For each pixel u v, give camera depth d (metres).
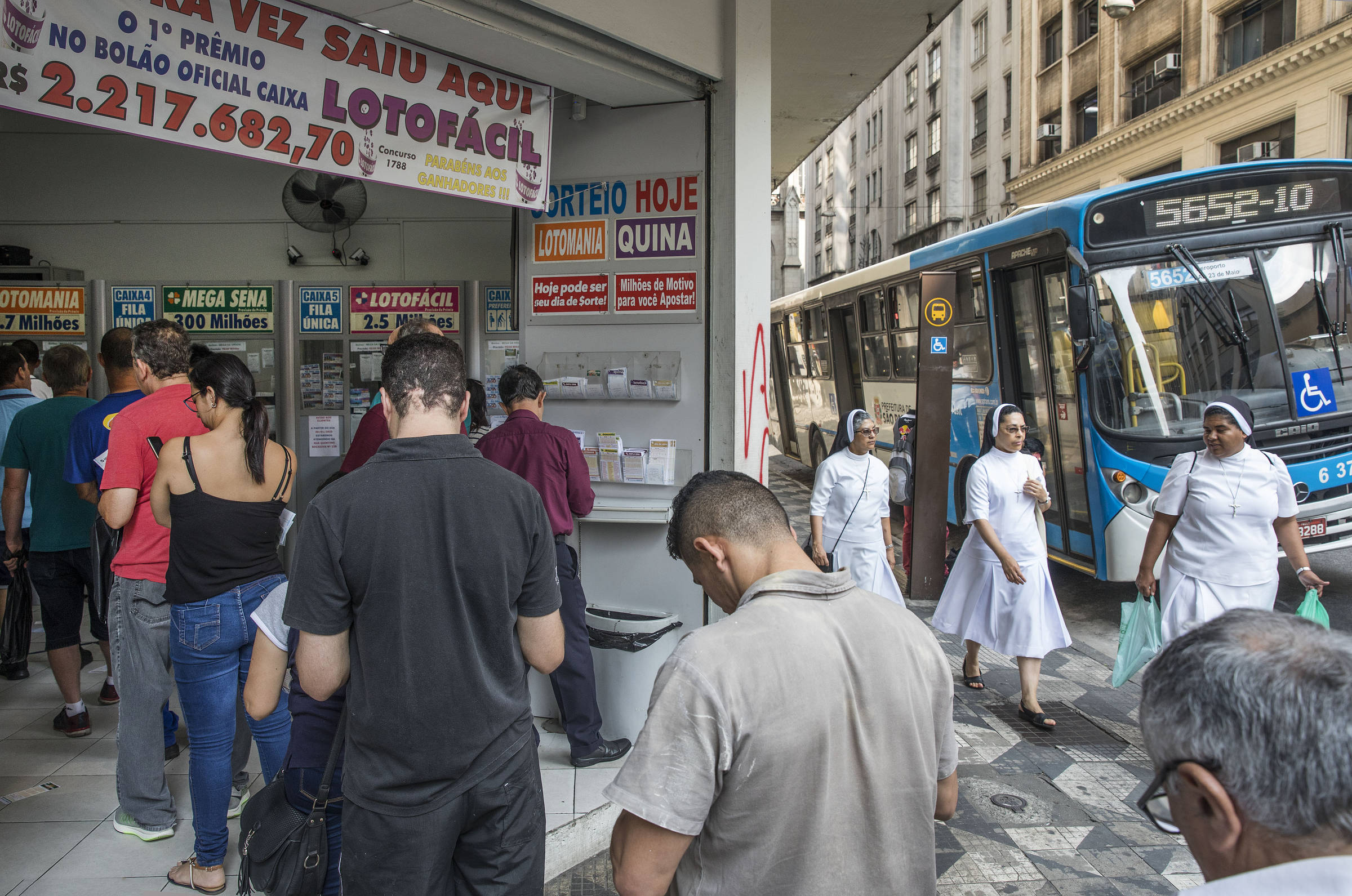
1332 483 6.36
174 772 3.74
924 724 1.45
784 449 15.98
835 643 1.41
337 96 3.14
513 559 1.92
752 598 1.48
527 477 3.57
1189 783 0.89
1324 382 6.47
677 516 1.68
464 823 1.91
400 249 6.41
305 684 1.80
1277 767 0.82
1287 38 18.70
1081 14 26.53
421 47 3.36
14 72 2.46
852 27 6.12
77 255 6.40
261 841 2.03
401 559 1.79
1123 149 24.52
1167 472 6.24
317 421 6.05
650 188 4.14
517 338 5.99
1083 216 6.48
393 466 1.86
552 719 4.25
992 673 5.57
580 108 4.16
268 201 6.39
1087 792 3.88
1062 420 7.05
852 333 11.67
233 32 2.88
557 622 2.06
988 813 3.69
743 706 1.33
